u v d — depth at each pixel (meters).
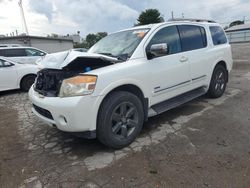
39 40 33.94
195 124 4.23
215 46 5.45
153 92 3.93
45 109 3.39
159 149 3.43
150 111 3.99
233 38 39.28
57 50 37.06
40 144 3.91
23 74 8.43
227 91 6.40
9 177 3.03
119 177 2.85
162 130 4.07
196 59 4.77
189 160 3.09
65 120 3.20
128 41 4.15
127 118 3.55
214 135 3.76
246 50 20.75
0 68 8.02
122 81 3.40
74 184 2.79
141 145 3.58
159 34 4.18
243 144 3.42
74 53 3.35
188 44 4.71
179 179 2.72
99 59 3.36
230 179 2.66
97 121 3.27
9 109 6.23
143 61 3.77
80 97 3.09
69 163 3.25
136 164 3.09
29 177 3.00
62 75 3.38
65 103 3.12
